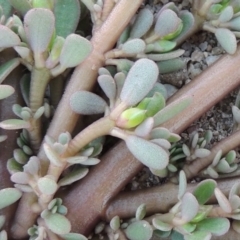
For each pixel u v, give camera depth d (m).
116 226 0.22
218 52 0.26
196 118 0.24
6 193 0.20
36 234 0.22
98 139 0.22
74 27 0.23
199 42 0.26
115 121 0.20
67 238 0.21
